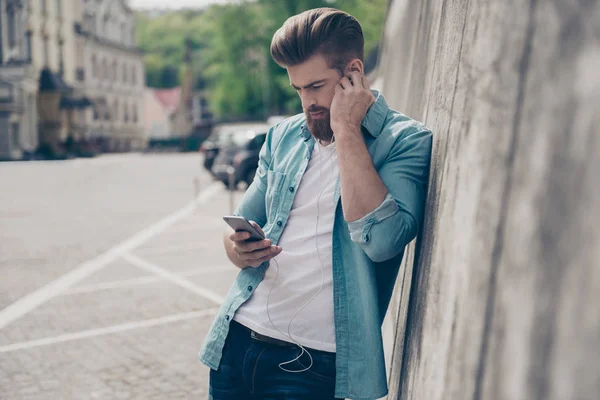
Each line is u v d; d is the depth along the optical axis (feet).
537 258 2.37
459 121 4.25
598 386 1.78
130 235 29.07
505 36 3.21
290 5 130.93
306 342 5.13
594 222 1.91
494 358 2.74
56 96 133.59
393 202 4.62
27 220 34.27
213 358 5.61
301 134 5.64
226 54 145.89
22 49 125.49
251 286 5.50
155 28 303.68
